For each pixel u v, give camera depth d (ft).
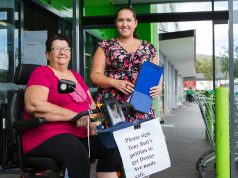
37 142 9.68
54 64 10.74
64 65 10.78
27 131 9.86
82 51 31.60
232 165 15.15
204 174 18.11
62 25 28.14
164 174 18.80
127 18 11.27
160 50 61.46
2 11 21.24
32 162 9.71
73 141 9.57
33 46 22.06
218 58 32.07
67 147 9.46
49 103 9.82
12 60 21.66
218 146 15.20
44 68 10.32
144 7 34.63
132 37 11.51
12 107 10.34
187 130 40.24
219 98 15.11
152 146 9.09
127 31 11.28
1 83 20.68
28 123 9.46
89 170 9.63
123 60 11.13
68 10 29.17
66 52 10.77
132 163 8.77
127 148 8.73
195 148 27.12
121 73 11.18
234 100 15.48
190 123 49.55
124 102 10.68
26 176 9.84
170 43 52.34
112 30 36.70
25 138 9.86
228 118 15.15
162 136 9.25
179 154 24.54
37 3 23.68
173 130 40.29
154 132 9.15
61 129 9.89
